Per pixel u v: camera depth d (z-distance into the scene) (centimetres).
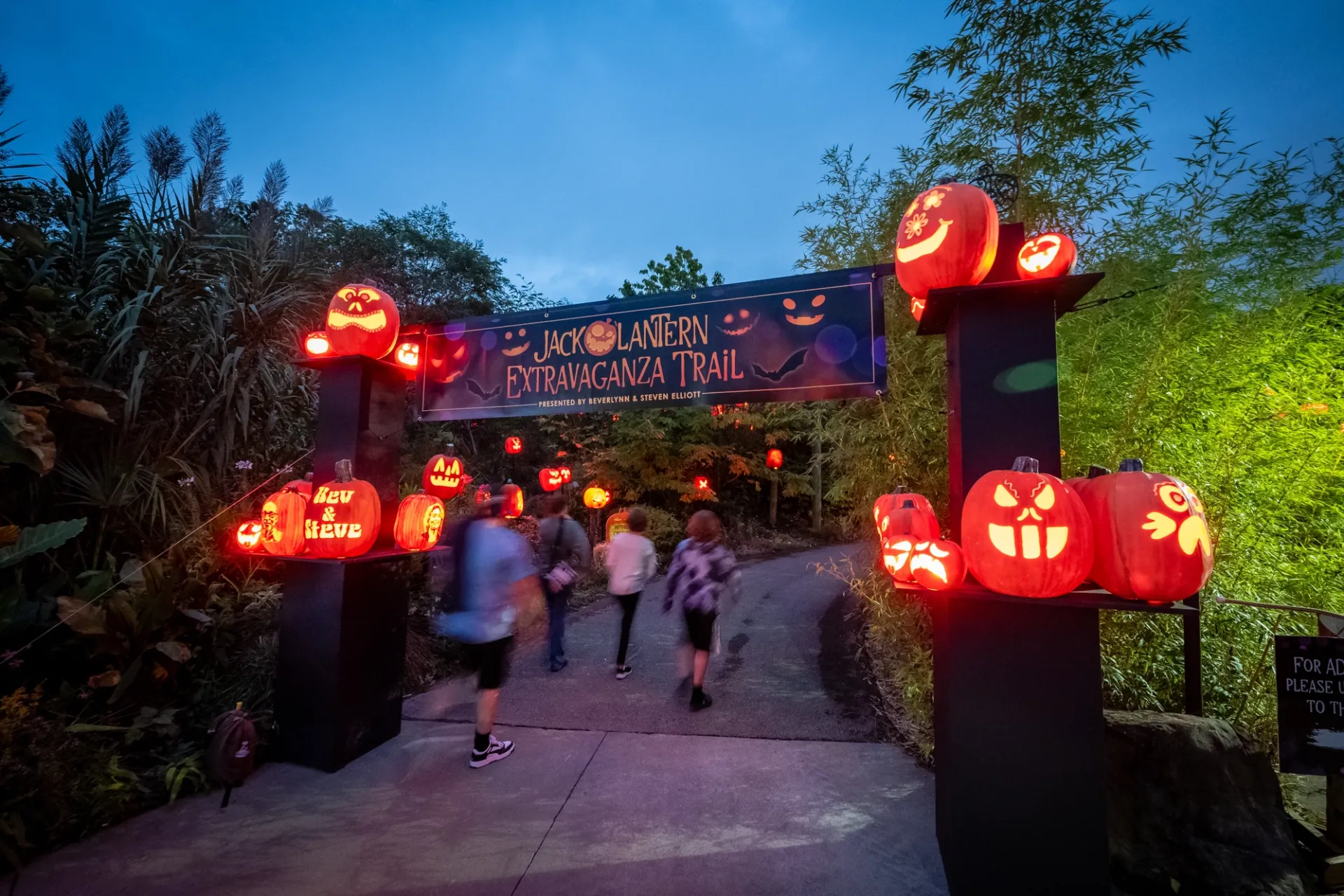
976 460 225
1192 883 222
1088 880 205
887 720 401
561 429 1230
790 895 227
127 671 316
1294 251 316
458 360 401
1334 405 299
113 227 470
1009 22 364
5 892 228
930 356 390
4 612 298
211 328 480
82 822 265
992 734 213
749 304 331
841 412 469
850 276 311
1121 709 314
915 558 215
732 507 1516
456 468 471
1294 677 246
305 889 231
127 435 411
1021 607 213
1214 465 318
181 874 240
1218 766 243
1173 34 334
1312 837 247
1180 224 330
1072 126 358
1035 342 224
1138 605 191
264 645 400
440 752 350
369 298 361
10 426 314
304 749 334
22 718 268
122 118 483
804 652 568
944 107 400
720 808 289
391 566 372
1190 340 325
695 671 421
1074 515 192
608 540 951
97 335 429
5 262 356
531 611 584
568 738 372
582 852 254
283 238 612
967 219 220
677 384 344
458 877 238
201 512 446
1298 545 335
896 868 243
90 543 396
